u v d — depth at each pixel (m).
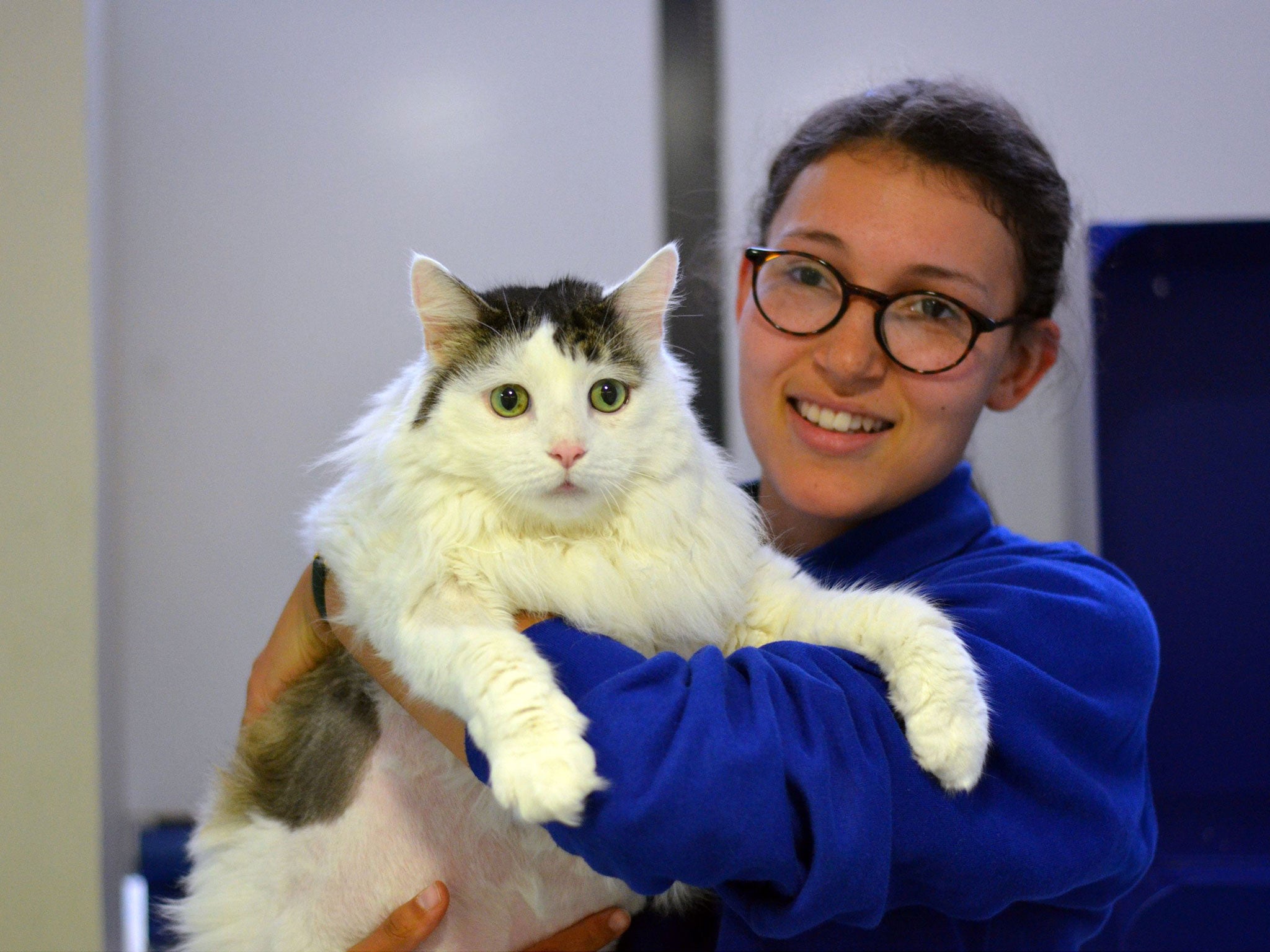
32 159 2.60
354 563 1.52
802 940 1.39
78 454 2.66
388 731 1.56
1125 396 3.12
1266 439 3.09
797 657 1.30
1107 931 2.97
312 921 1.55
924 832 1.18
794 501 1.82
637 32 3.37
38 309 2.63
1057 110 3.22
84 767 2.71
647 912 1.65
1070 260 2.06
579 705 1.16
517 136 3.39
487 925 1.54
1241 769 3.11
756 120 2.90
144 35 3.27
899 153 1.71
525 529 1.52
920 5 3.29
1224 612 3.11
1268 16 3.14
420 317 1.62
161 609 3.39
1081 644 1.41
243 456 3.39
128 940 3.14
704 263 2.93
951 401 1.72
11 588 2.64
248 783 1.69
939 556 1.78
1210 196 3.20
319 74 3.34
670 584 1.51
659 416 1.61
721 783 1.05
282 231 3.36
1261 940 2.93
